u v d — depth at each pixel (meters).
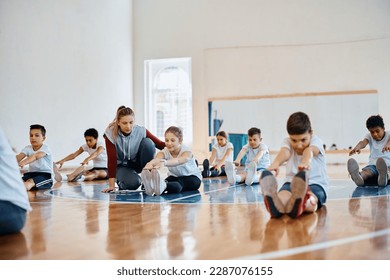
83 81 7.27
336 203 2.43
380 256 1.28
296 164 2.17
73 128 7.08
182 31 8.66
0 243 1.58
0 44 6.12
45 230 1.81
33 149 4.13
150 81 8.80
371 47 7.99
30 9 6.50
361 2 8.04
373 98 7.93
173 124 8.69
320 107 8.13
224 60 8.50
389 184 3.55
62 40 6.95
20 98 6.31
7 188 1.66
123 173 3.56
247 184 3.94
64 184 4.61
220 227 1.77
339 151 8.00
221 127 8.44
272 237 1.54
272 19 8.37
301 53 8.27
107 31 7.78
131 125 3.41
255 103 8.34
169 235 1.63
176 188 3.30
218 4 8.54
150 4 8.78
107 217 2.14
